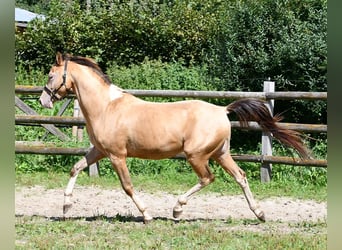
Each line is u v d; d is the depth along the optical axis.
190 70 14.18
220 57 13.52
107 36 16.92
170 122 7.66
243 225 7.82
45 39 17.28
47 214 8.48
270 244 6.71
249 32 13.09
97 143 7.84
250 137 13.05
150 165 11.46
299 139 8.05
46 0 31.55
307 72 12.64
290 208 9.05
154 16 17.14
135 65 15.64
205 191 10.11
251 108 7.88
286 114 13.21
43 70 16.73
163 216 8.43
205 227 7.54
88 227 7.51
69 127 12.76
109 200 9.49
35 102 13.31
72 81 7.90
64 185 10.48
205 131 7.63
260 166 11.19
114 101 7.81
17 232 7.23
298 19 12.88
